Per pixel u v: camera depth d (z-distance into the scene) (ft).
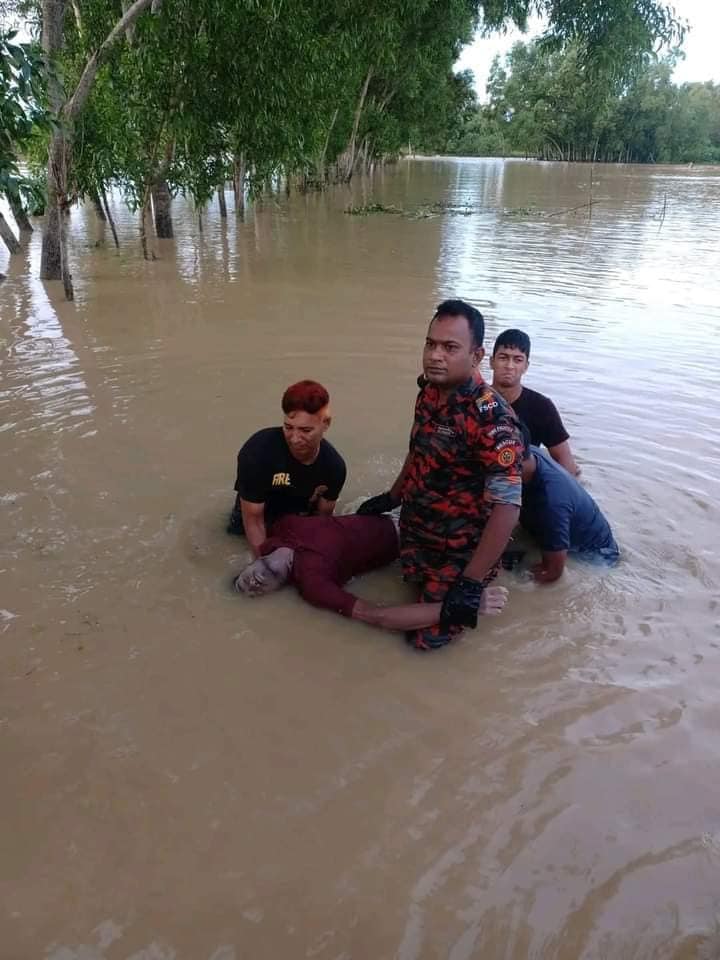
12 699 9.02
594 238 48.03
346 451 16.29
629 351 23.20
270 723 8.86
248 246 42.65
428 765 8.36
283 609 11.01
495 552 10.10
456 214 62.13
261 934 6.52
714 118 230.68
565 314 27.61
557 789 8.08
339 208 65.57
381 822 7.63
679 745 8.70
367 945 6.47
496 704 9.30
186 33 33.58
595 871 7.19
